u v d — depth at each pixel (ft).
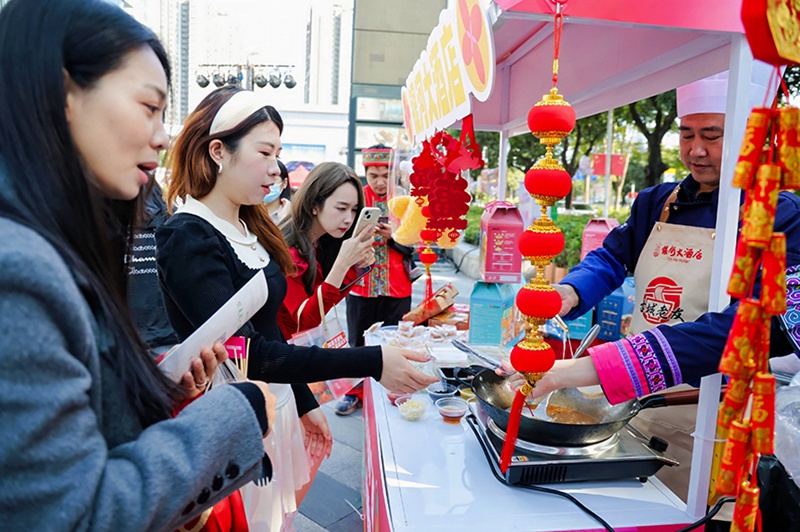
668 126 21.07
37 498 1.58
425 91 6.32
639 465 3.57
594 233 8.39
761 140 1.82
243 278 4.47
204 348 3.01
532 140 33.99
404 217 7.88
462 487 3.59
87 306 1.98
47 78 1.93
